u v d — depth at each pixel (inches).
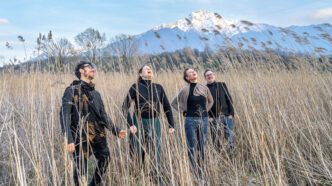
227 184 95.9
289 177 107.3
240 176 99.3
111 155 97.3
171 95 167.3
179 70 165.8
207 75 145.7
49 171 89.7
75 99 85.0
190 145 120.2
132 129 101.4
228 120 139.7
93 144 88.6
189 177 81.4
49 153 92.7
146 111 107.1
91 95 89.4
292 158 111.8
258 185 93.4
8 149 96.0
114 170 95.0
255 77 134.7
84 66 89.6
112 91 132.7
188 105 123.7
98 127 89.9
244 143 126.3
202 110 122.2
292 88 157.6
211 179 98.7
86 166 85.1
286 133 120.5
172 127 110.3
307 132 125.8
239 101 151.9
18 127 102.3
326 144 118.3
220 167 107.3
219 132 134.3
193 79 128.0
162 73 172.9
